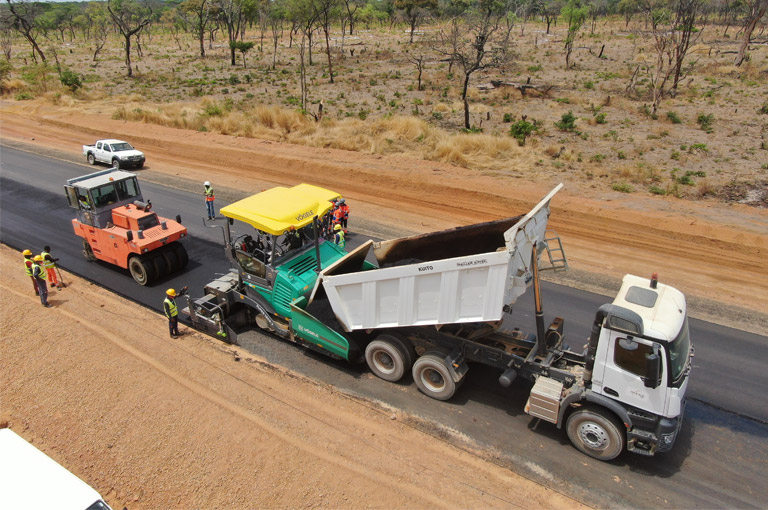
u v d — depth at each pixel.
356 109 38.50
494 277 8.55
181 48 79.81
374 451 8.85
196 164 27.70
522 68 52.22
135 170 26.42
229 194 22.77
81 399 10.15
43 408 9.97
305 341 11.24
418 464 8.59
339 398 10.20
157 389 10.35
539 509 7.77
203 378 10.73
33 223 19.25
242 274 11.80
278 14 72.69
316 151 28.42
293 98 41.72
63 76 44.94
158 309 13.53
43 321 12.78
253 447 8.88
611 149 28.05
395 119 31.14
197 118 35.03
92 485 8.24
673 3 45.44
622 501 7.89
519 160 26.03
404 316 9.69
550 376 9.02
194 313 12.46
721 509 7.75
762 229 18.03
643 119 34.38
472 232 10.49
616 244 17.69
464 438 9.17
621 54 58.75
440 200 22.05
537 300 8.94
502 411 9.88
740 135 30.20
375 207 21.34
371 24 111.19
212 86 49.31
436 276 9.01
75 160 28.11
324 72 54.75
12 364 11.27
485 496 7.98
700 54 56.50
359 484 8.15
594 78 47.28
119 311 13.38
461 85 45.91
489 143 27.12
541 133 31.23
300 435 9.19
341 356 10.63
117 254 14.84
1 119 37.75
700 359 11.47
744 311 13.52
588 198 21.23
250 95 43.47
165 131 33.47
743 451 8.90
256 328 12.78
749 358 11.51
